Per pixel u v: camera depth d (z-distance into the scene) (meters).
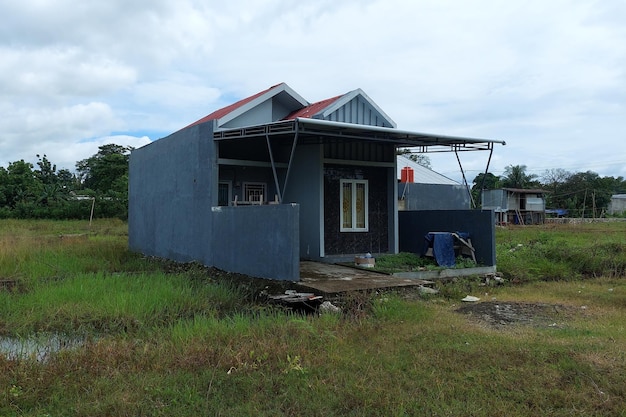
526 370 4.96
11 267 11.70
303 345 5.67
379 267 11.16
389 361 5.23
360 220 13.23
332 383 4.66
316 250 12.41
